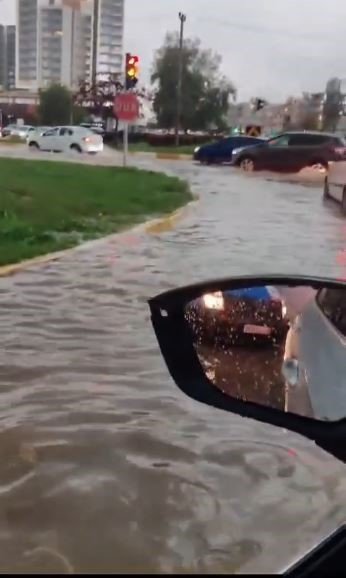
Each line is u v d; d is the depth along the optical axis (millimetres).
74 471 3502
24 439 3842
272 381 2377
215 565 2771
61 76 122375
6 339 5594
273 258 9312
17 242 9602
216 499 3258
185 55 65625
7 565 2754
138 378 4816
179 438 3889
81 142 36312
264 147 26891
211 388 2332
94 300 6887
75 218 12203
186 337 2338
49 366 5016
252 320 2373
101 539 2938
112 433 3938
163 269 8414
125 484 3381
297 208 15641
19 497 3246
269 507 3188
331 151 25906
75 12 122625
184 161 33750
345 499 3256
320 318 2480
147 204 14641
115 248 9758
